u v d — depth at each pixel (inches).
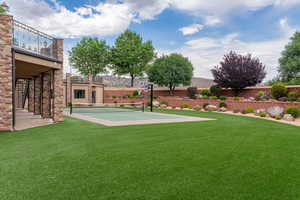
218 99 862.5
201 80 1535.4
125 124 379.9
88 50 1574.8
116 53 1587.1
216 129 331.9
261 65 868.6
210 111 769.6
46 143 223.3
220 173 141.4
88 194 109.3
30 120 437.7
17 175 133.3
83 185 119.8
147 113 663.8
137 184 122.3
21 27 346.9
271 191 115.1
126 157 175.2
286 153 192.9
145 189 115.9
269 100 711.1
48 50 410.3
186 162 164.1
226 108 780.0
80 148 203.0
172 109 876.6
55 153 184.2
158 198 106.1
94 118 490.6
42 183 121.8
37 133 283.4
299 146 220.7
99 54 1600.6
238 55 901.8
